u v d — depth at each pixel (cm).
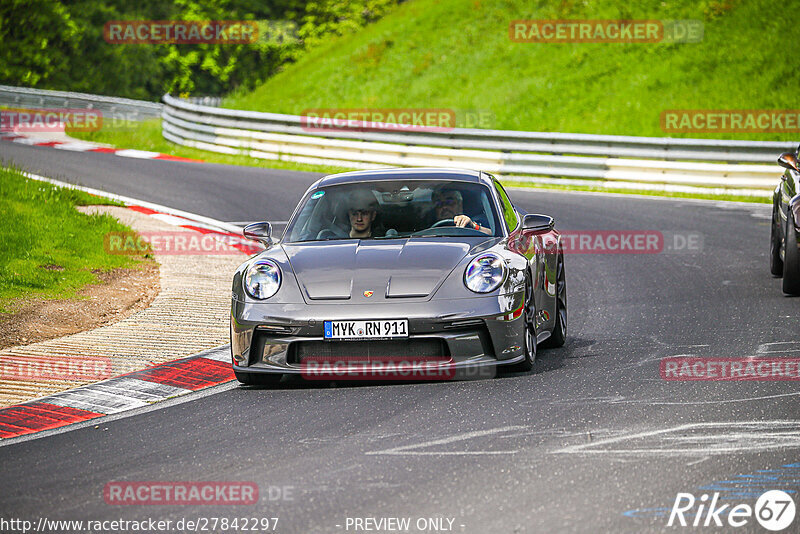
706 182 6875
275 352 2305
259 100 12275
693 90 9056
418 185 2736
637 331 2942
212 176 7338
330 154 8394
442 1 12744
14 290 3450
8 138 9700
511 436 1853
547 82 9912
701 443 1777
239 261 4278
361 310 2258
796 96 8588
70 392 2361
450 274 2342
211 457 1812
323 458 1769
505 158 7575
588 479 1594
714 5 10006
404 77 11175
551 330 2703
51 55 18450
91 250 4231
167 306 3384
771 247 3894
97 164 7762
